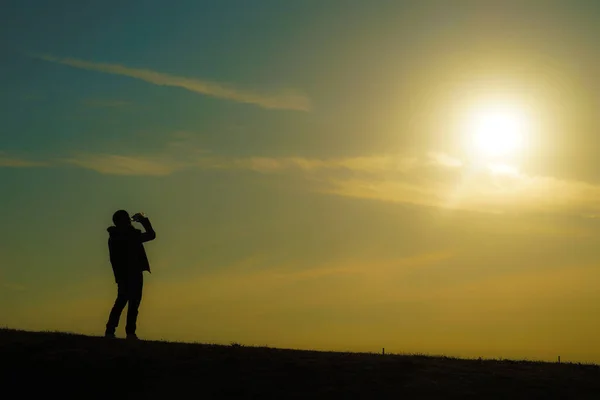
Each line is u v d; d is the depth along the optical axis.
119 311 18.98
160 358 17.09
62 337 18.50
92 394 15.41
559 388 15.90
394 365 17.16
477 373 16.81
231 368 16.58
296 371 16.48
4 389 15.62
